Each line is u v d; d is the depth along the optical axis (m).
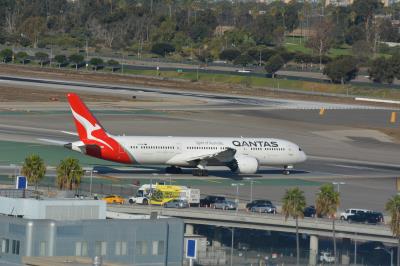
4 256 142.75
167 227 150.62
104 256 145.62
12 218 142.62
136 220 148.62
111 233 145.88
